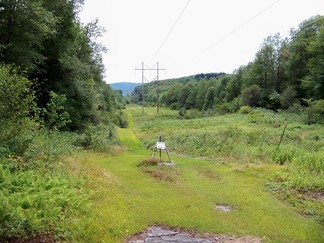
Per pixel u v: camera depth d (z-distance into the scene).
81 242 5.14
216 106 72.06
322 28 44.41
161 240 5.78
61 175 8.29
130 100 139.50
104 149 18.20
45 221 5.36
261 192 9.61
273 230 6.53
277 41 63.81
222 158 16.45
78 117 23.20
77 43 25.78
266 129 27.52
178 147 21.78
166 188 9.67
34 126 9.84
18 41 15.73
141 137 33.41
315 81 44.59
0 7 14.60
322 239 6.14
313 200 8.85
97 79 39.44
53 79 21.59
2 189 6.31
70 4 20.27
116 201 7.59
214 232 6.31
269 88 61.94
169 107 97.44
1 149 8.00
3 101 7.93
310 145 18.98
